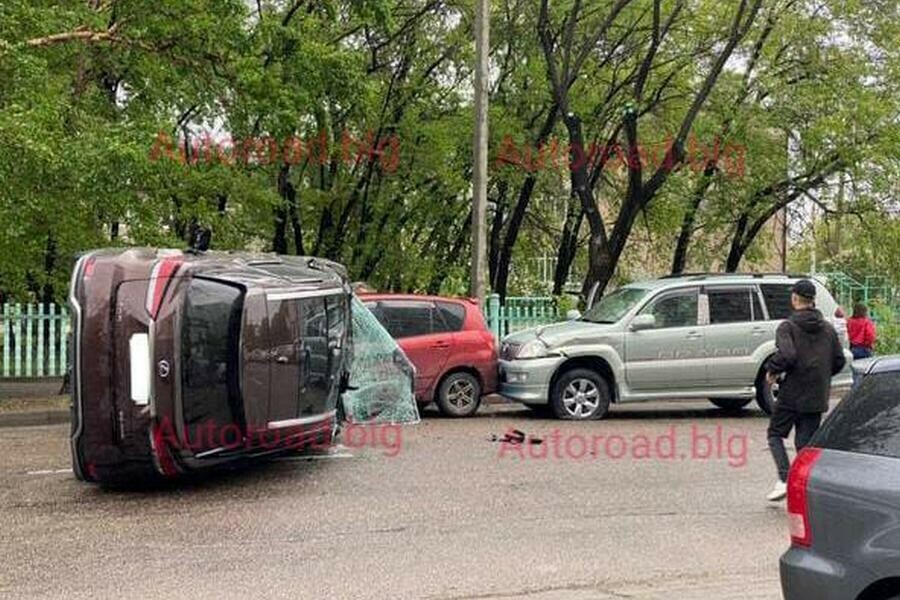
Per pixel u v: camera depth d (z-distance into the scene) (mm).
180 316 9086
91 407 8961
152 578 6676
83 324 8969
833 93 23281
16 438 12867
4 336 18797
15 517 8383
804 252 28500
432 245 25672
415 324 14500
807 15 23344
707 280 14992
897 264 25406
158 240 17281
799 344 8672
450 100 23438
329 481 9875
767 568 7039
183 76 17547
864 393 4812
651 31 22688
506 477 10102
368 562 7086
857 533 4434
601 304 15781
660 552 7422
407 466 10641
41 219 16297
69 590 6402
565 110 21078
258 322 9445
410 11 22359
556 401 14398
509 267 26797
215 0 16359
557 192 25781
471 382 14703
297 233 23766
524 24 22750
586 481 9938
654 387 14602
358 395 13188
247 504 8891
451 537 7793
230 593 6344
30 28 14680
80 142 14414
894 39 23516
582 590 6484
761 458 11328
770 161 24203
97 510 8656
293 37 17375
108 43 16688
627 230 21828
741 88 23609
